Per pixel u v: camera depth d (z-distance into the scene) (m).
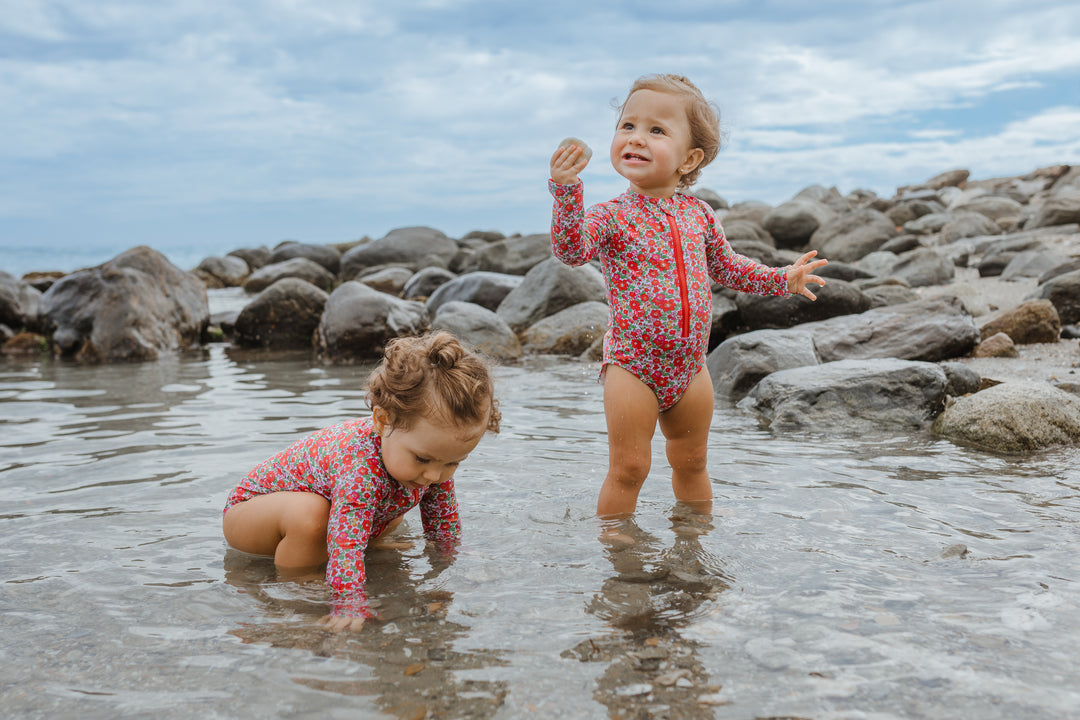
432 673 2.17
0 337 11.53
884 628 2.39
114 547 3.26
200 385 7.77
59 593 2.78
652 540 3.22
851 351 7.68
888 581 2.76
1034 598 2.59
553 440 5.03
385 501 3.11
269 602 2.71
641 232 3.55
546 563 2.99
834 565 2.91
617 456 3.57
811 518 3.47
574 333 10.37
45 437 5.25
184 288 11.92
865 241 19.92
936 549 3.07
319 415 6.02
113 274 10.95
